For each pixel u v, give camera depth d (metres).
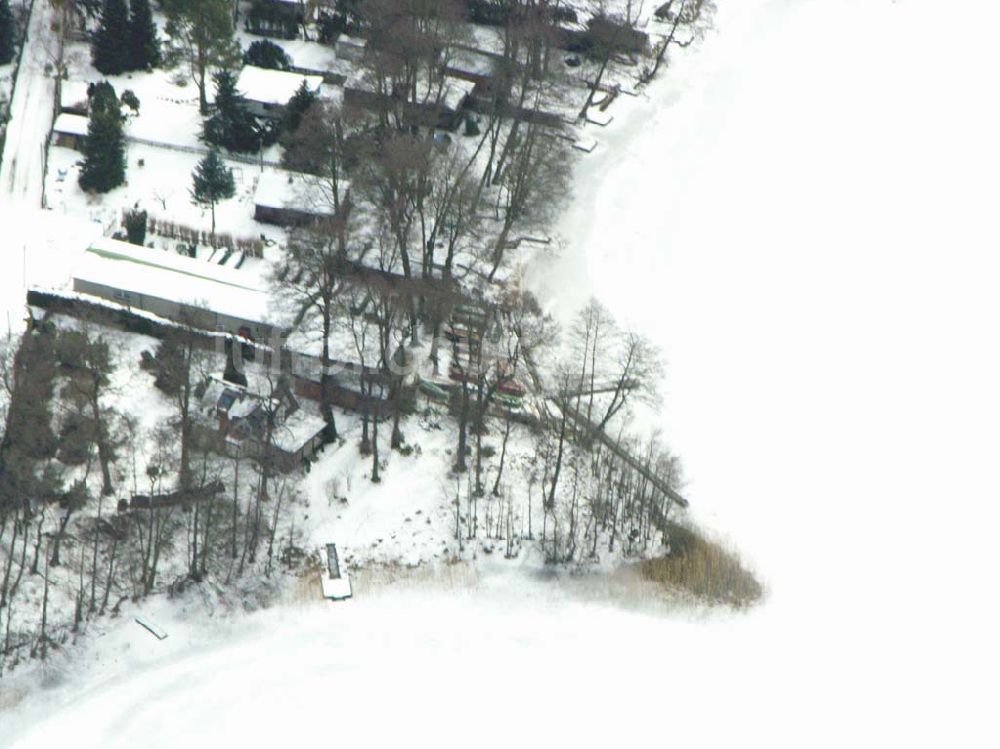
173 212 145.25
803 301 147.62
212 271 132.62
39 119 156.75
